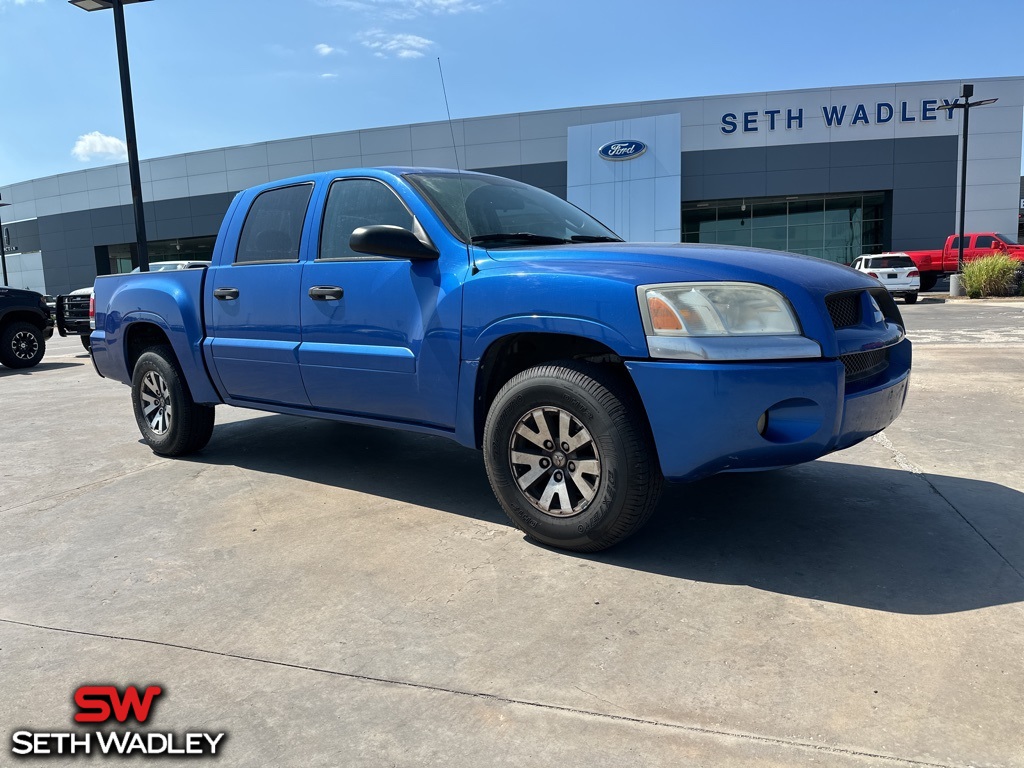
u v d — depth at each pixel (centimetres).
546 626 248
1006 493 375
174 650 239
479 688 212
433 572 295
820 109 2973
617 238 413
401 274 351
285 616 261
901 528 329
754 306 273
